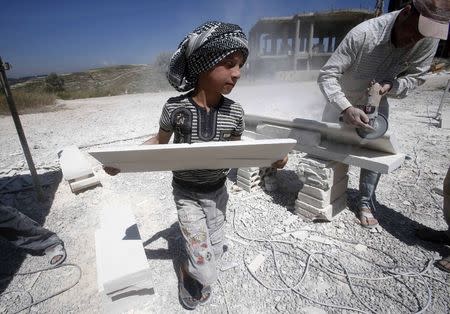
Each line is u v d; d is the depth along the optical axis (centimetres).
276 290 226
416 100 1109
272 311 209
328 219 300
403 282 228
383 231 290
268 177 374
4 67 328
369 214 297
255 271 246
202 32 145
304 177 301
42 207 368
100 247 230
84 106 1349
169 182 425
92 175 411
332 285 229
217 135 171
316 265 249
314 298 218
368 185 290
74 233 313
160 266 257
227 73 151
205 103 166
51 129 830
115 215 272
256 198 362
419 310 204
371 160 251
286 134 317
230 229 304
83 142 664
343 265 248
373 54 238
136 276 206
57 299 229
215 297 222
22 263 269
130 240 238
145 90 2447
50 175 460
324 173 283
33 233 258
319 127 282
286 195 367
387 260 252
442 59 1967
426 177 407
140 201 374
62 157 434
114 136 709
